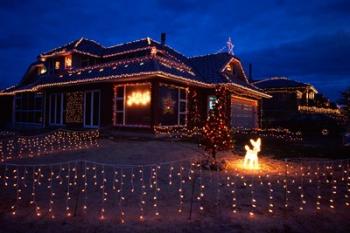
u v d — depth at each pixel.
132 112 19.59
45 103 26.16
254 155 10.20
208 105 23.25
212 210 5.75
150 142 15.77
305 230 4.92
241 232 4.74
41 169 9.30
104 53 24.84
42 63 28.73
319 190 7.52
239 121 25.66
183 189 7.19
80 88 23.08
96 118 21.94
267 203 6.29
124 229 4.77
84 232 4.64
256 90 26.55
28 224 4.95
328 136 24.17
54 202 6.09
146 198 6.42
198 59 26.53
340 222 5.33
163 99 19.31
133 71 18.39
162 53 22.06
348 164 11.45
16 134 21.05
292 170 10.09
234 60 26.03
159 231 4.71
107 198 6.38
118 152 12.78
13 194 6.61
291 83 36.91
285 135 23.38
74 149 13.67
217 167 9.59
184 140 16.75
